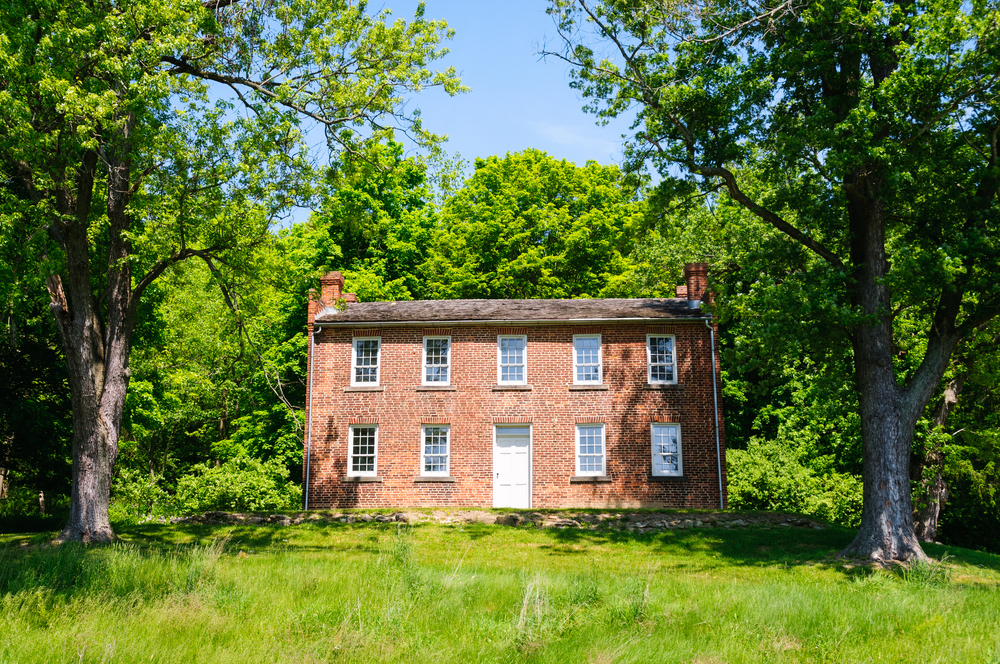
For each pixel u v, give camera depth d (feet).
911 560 58.23
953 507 114.01
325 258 132.87
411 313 98.27
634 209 137.80
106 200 64.34
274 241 63.82
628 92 66.64
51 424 83.05
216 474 96.63
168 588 36.35
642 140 69.46
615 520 77.41
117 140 55.67
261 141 59.93
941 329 63.26
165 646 26.76
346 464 94.17
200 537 67.97
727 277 75.00
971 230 57.77
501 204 140.46
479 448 93.66
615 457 92.38
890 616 36.19
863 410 63.62
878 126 58.39
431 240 142.31
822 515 95.35
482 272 138.82
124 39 54.24
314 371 96.48
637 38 66.49
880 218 64.23
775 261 70.69
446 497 92.63
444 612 34.24
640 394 93.81
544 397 94.38
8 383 82.38
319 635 29.50
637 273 120.98
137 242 58.54
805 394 97.50
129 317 62.08
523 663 27.02
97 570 39.04
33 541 61.21
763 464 98.94
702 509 85.20
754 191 97.04
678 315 94.99
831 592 42.16
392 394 95.40
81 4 52.11
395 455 94.02
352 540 68.08
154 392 119.14
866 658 28.71
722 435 92.48
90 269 67.41
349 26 67.26
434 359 96.53
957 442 97.40
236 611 33.12
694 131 66.44
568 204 142.51
